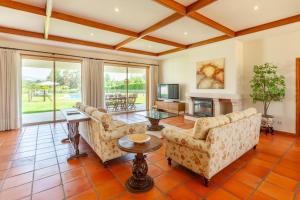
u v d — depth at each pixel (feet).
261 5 9.52
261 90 13.53
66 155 9.53
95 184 6.74
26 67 17.10
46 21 10.71
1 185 6.64
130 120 19.15
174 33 14.42
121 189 6.43
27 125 16.28
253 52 15.10
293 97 13.05
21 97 15.61
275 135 13.05
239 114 8.53
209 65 17.58
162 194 6.13
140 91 26.05
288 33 13.03
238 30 13.52
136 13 10.65
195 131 6.89
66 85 19.04
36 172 7.64
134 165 6.66
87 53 19.39
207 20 11.16
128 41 15.90
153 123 15.12
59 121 18.07
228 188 6.46
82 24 11.48
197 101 18.89
